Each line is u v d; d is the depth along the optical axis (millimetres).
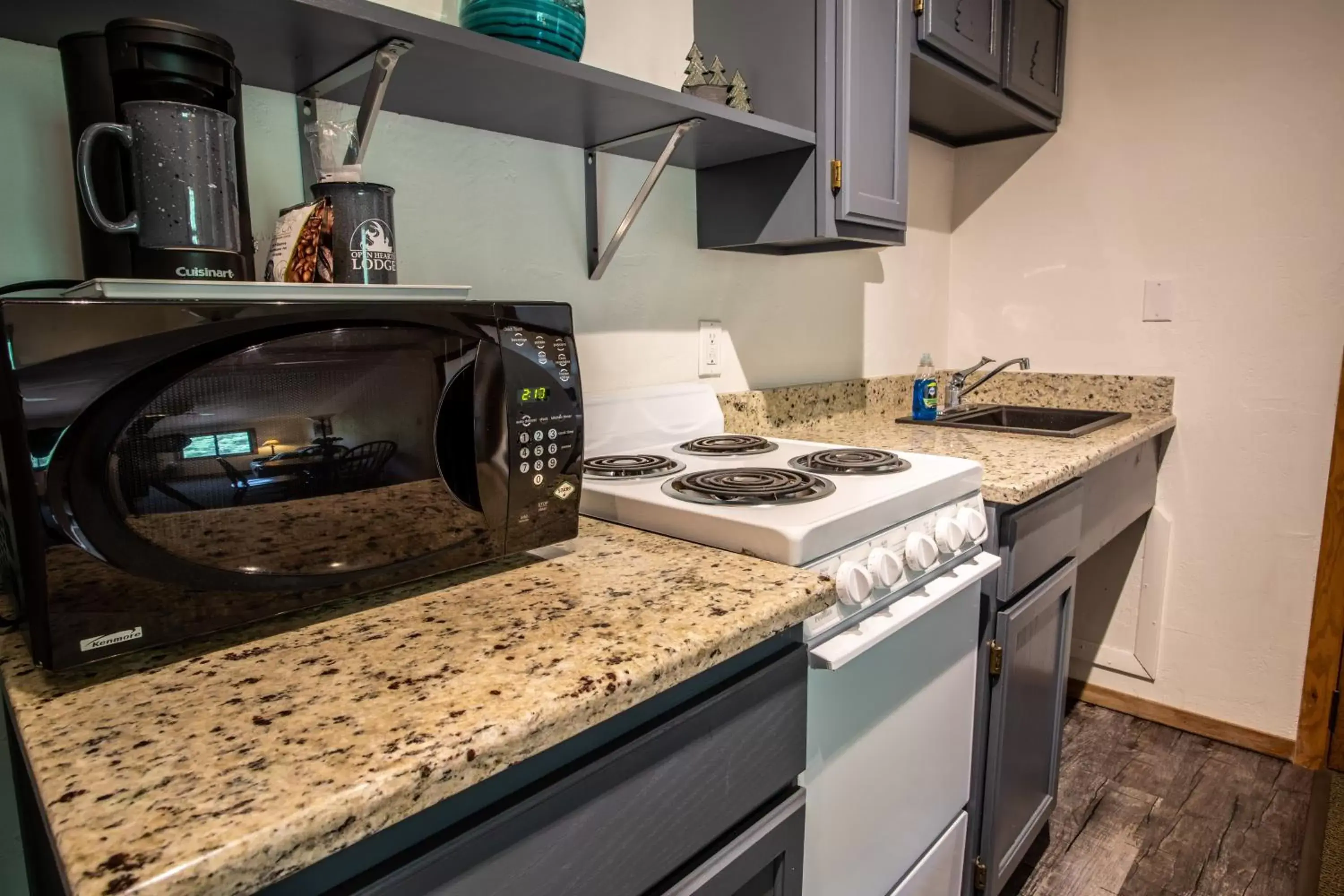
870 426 1981
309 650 610
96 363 516
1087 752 2035
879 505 971
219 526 590
